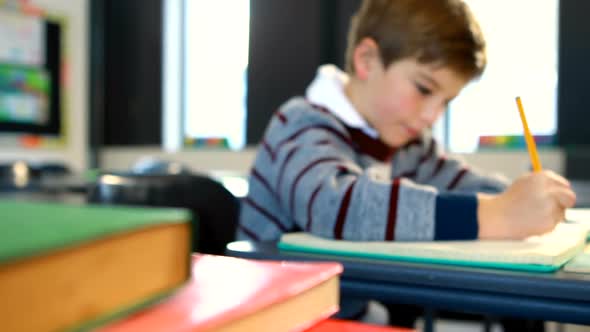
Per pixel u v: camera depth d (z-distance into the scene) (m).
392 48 0.90
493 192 1.11
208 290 0.24
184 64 3.63
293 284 0.26
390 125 0.99
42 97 3.59
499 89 2.58
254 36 3.37
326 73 1.05
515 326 1.11
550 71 2.50
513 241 0.57
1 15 3.37
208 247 0.83
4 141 3.40
